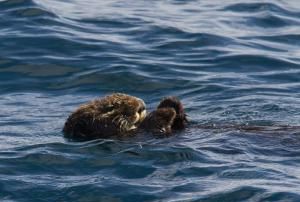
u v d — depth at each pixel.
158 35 18.70
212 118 13.75
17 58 16.88
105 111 12.84
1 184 10.65
